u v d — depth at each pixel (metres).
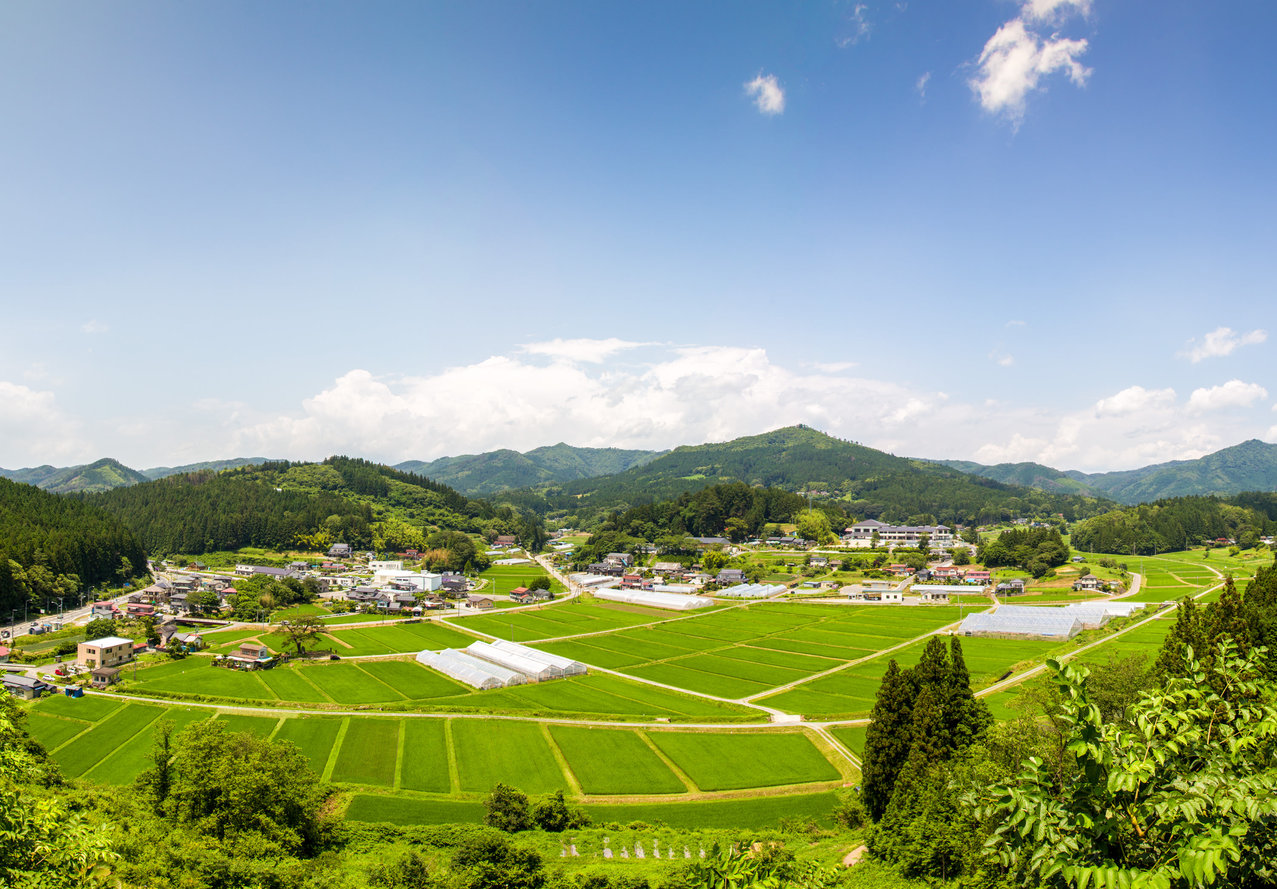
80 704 112.50
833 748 91.06
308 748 93.69
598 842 66.12
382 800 77.44
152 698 115.81
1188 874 11.32
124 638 147.62
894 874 48.72
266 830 60.50
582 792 80.19
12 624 183.00
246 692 120.25
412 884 53.50
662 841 66.12
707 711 108.56
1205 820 12.48
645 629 176.12
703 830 69.38
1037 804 13.16
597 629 177.38
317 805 71.81
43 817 22.11
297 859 58.34
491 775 85.00
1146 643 127.00
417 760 89.62
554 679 129.50
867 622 171.38
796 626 171.38
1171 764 13.38
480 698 116.94
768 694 116.69
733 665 137.25
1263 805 11.73
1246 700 14.63
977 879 34.03
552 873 57.84
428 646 159.25
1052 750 50.84
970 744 63.28
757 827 70.81
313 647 157.25
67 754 91.06
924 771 58.34
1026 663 119.44
